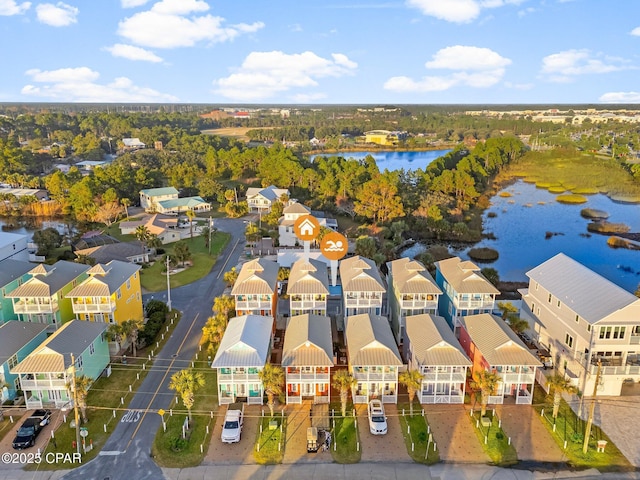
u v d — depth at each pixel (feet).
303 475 116.57
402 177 464.24
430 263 249.14
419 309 180.34
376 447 126.82
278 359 168.55
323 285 183.11
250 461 121.39
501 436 129.70
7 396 146.82
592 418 134.51
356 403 146.20
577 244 332.80
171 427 134.62
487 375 135.23
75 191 381.81
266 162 504.02
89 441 128.36
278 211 363.76
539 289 180.24
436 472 117.60
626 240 336.29
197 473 117.19
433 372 143.95
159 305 206.59
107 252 268.82
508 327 157.69
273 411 142.20
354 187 428.97
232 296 199.82
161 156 560.61
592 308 147.33
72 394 127.34
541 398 148.46
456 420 138.21
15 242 254.68
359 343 147.43
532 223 380.99
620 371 142.61
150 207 417.08
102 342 162.30
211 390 153.28
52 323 176.86
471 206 417.08
